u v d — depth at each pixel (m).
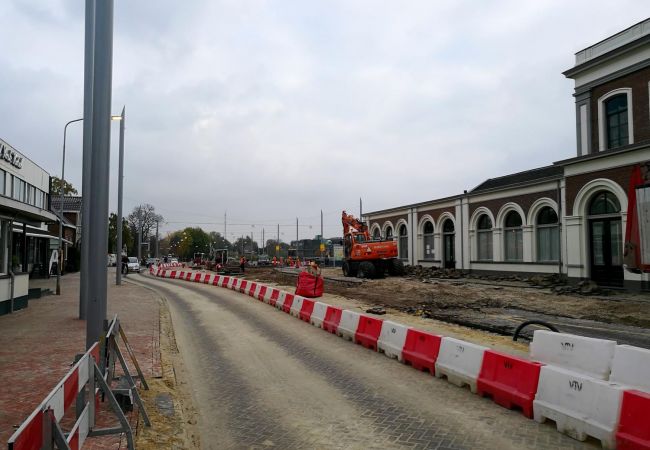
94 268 7.21
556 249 25.33
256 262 65.75
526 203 26.88
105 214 7.34
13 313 14.48
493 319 13.04
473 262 30.95
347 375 7.82
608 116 21.64
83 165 13.34
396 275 31.64
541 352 7.25
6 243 14.74
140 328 12.00
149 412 5.94
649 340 10.33
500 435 5.21
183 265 68.69
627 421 4.64
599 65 21.59
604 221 20.64
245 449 5.03
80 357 4.97
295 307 14.97
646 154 18.45
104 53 7.46
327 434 5.35
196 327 12.88
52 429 3.07
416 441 5.08
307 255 82.25
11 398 6.20
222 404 6.51
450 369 7.29
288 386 7.26
